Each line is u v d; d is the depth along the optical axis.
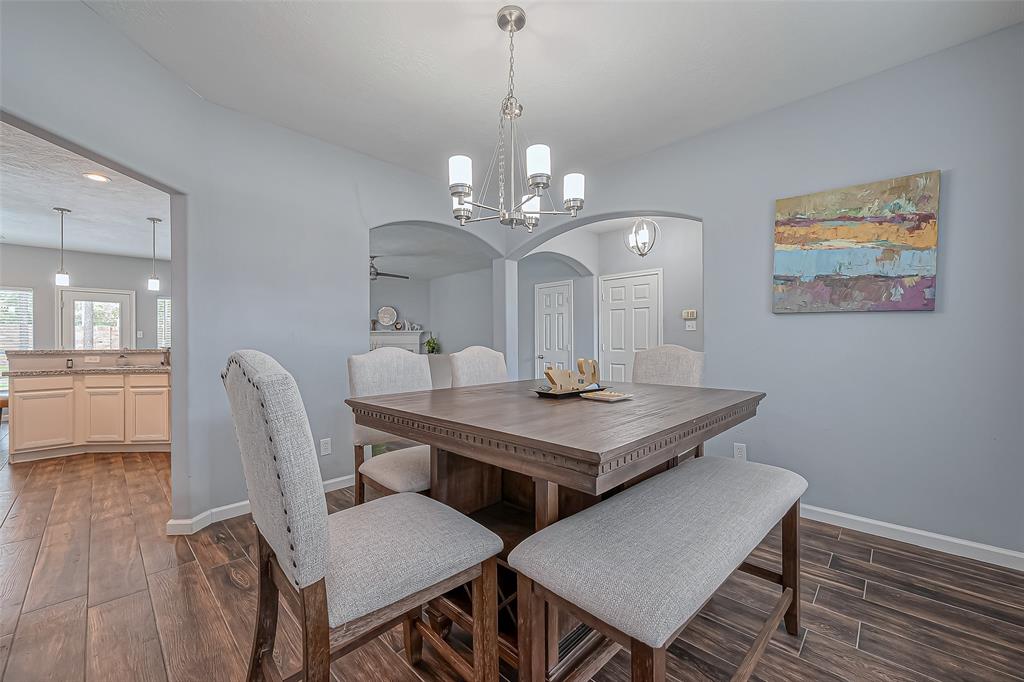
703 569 1.02
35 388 3.93
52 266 6.17
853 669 1.44
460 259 7.10
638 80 2.37
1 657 1.49
